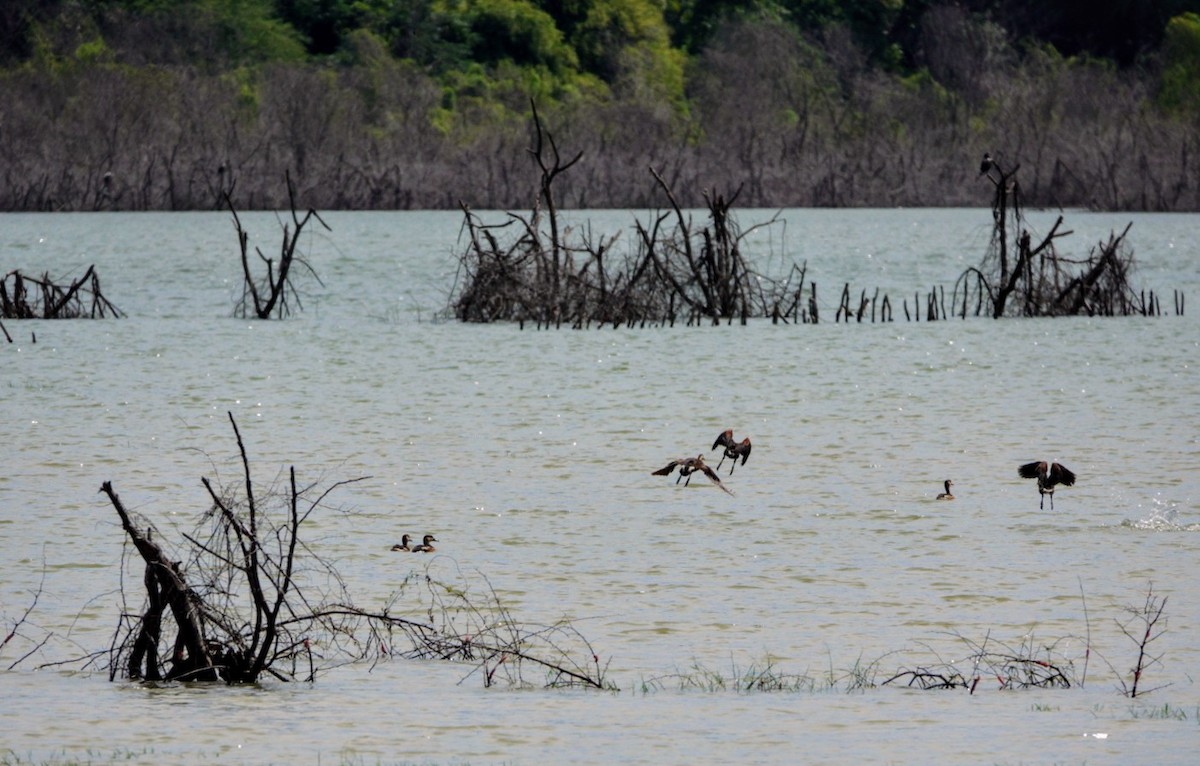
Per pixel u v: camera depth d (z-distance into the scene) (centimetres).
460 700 3959
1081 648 4378
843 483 6481
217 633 4547
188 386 8938
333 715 3825
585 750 3562
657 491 6328
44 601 4791
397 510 5988
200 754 3541
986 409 8219
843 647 4378
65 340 10875
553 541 5538
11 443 7244
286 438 7419
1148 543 5491
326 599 4822
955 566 5197
